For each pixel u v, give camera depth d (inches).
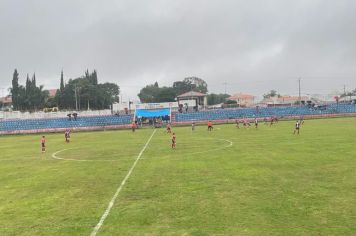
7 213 556.4
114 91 6943.9
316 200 548.1
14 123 3336.6
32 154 1412.4
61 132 3110.2
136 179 773.3
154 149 1371.8
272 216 481.7
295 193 593.0
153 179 764.6
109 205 571.2
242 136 1801.2
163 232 441.1
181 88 7652.6
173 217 495.2
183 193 625.9
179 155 1157.7
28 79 5629.9
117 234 442.0
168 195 616.7
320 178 702.5
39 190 716.7
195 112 3698.3
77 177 840.9
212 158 1055.6
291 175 741.9
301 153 1064.8
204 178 751.1
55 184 768.9
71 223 492.1
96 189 694.5
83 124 3376.0
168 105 3791.8
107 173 872.3
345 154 1008.2
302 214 485.1
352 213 483.5
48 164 1104.2
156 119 3489.2
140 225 470.0
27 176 895.7
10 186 773.9
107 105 5935.0
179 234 431.5
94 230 458.6
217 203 553.0
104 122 3427.7
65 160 1180.5
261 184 669.9
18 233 463.8
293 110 3858.3
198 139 1743.4
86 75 6230.3
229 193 611.8
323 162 887.7
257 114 3710.6
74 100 5570.9
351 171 761.0
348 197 559.2
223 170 839.1
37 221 509.0
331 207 511.2
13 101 5565.9
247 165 893.2
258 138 1644.9
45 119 3454.7
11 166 1098.7
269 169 821.2
